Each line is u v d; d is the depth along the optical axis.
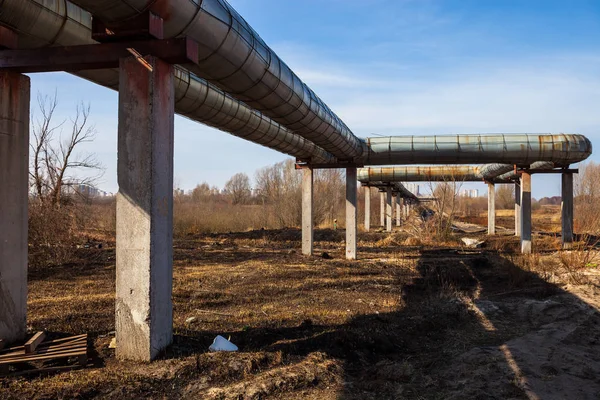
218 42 4.90
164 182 4.42
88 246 15.52
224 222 27.36
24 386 3.81
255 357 4.62
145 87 4.19
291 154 13.05
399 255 14.88
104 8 3.79
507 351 5.38
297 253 15.08
